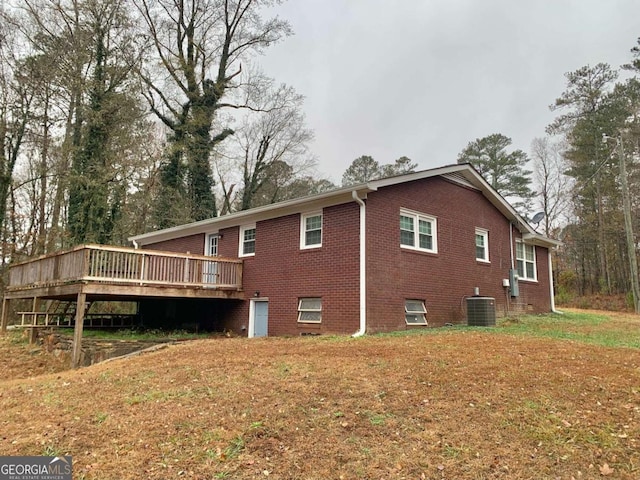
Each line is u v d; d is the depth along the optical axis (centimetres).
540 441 403
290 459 374
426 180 1312
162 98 2655
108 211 2234
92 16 2117
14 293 1517
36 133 2038
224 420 445
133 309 2245
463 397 496
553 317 1570
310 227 1241
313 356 708
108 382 617
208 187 2780
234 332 1405
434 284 1281
